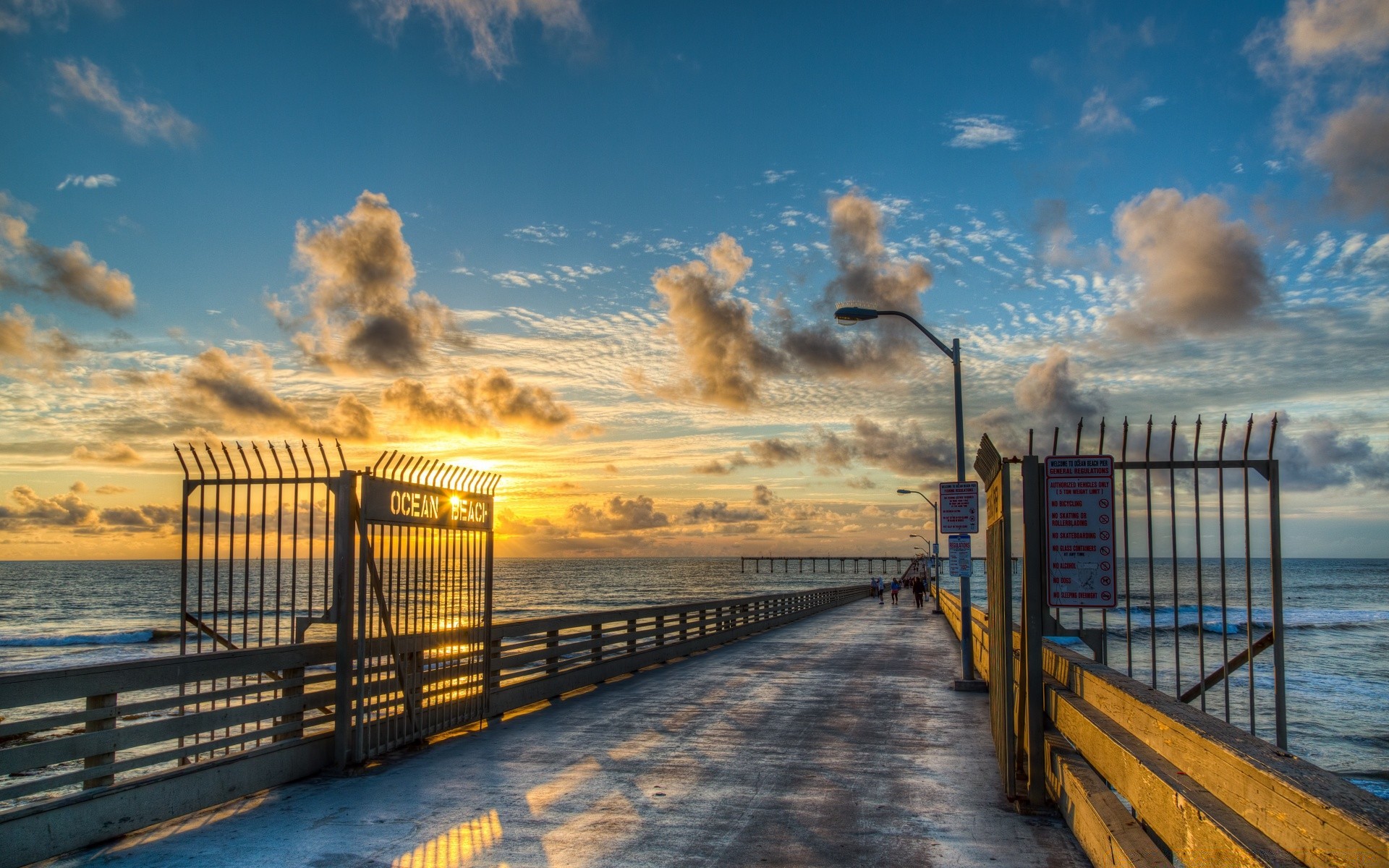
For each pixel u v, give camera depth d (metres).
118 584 127.31
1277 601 6.14
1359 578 164.75
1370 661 38.59
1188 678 23.14
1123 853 4.30
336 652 8.49
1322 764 18.94
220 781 7.18
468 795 7.55
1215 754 3.46
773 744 9.77
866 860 5.91
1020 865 5.79
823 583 175.00
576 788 7.78
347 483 8.44
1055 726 7.33
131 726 6.51
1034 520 6.88
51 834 5.81
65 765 14.02
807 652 20.89
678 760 8.92
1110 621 50.53
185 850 6.05
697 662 18.55
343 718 8.37
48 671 5.88
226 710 7.38
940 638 25.31
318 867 5.75
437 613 10.00
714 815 6.96
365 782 7.98
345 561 8.44
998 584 7.98
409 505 9.30
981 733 10.37
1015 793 7.15
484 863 5.86
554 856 6.00
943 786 7.87
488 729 10.63
